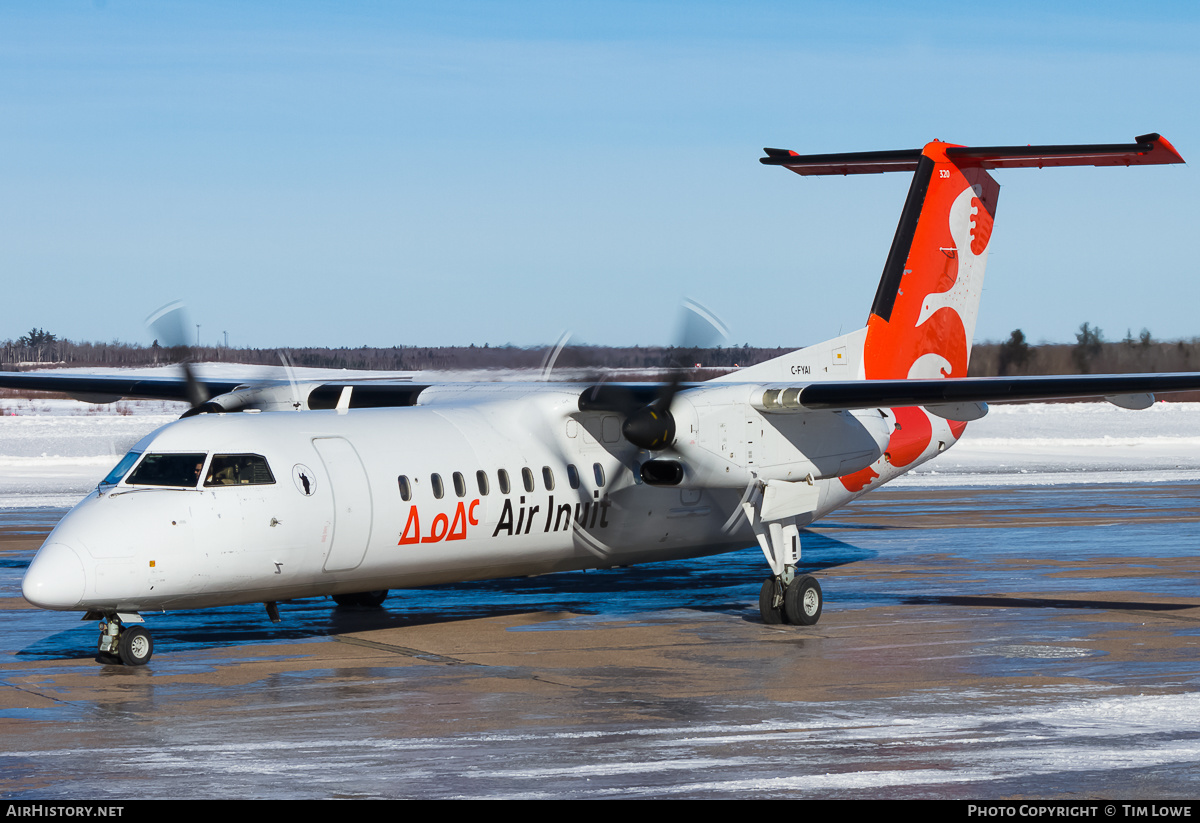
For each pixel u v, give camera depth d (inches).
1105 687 1539.1
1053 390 1931.6
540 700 1471.5
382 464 1827.0
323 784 1131.3
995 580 2482.8
